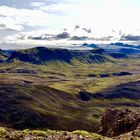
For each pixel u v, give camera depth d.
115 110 78.88
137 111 74.69
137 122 68.06
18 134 35.78
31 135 36.28
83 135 37.81
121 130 71.19
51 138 35.34
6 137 34.12
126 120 71.62
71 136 36.31
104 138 39.09
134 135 43.12
